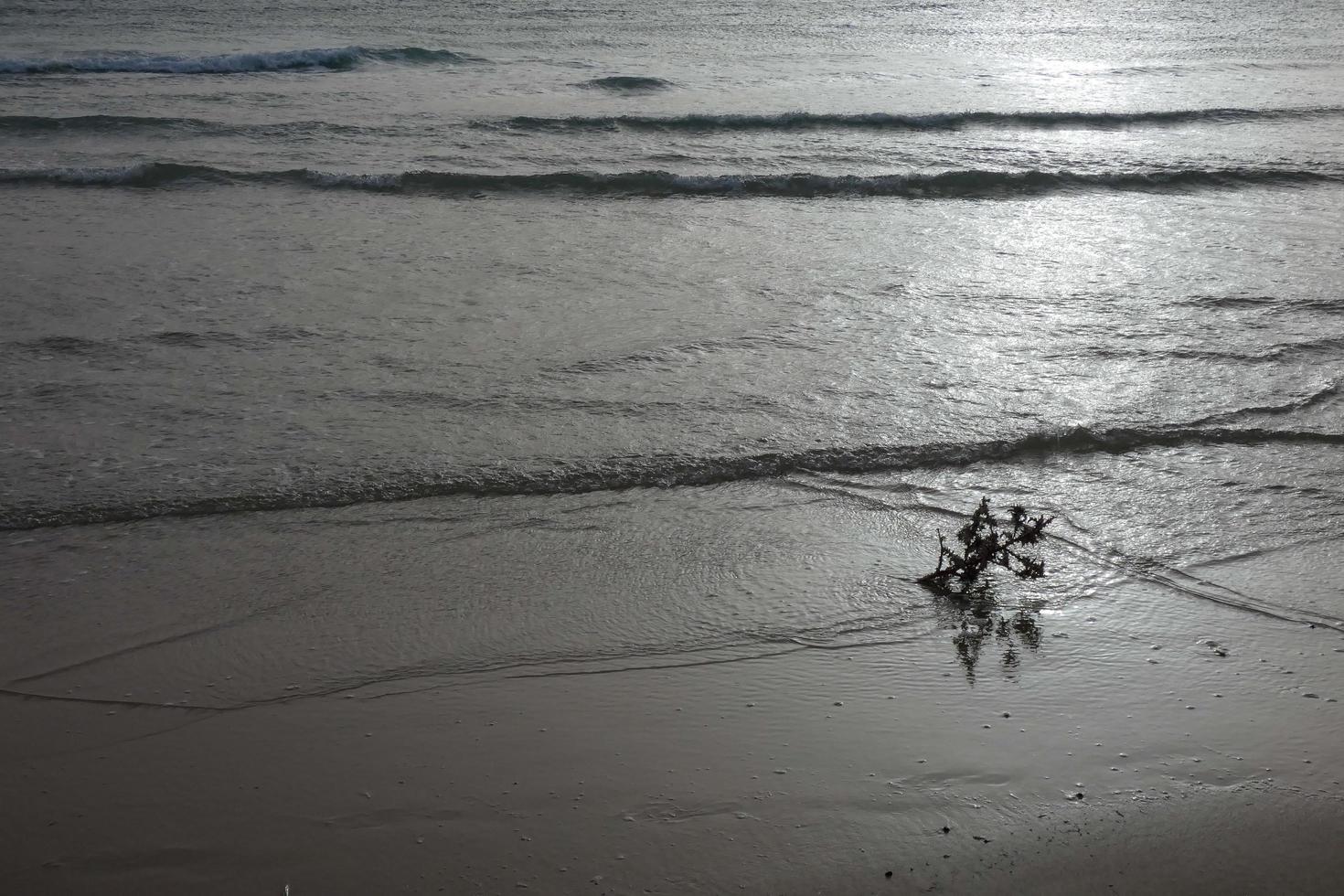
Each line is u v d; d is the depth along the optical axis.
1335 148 16.17
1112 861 3.32
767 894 3.19
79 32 30.55
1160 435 6.39
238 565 5.07
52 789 3.63
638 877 3.24
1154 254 10.57
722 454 6.13
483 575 5.00
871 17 34.69
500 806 3.52
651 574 5.00
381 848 3.35
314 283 9.51
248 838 3.40
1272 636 4.50
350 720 3.98
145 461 6.09
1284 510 5.58
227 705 4.08
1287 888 3.24
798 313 8.70
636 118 17.64
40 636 4.51
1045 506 5.64
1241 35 32.00
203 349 7.86
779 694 4.12
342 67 24.08
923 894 3.19
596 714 4.00
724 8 36.25
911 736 3.87
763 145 16.41
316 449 6.23
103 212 12.17
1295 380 7.24
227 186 13.55
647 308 8.83
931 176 13.72
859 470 6.00
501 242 10.99
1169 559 5.12
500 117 18.03
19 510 5.52
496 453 6.18
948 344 7.96
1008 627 4.58
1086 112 19.09
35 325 8.34
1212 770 3.70
